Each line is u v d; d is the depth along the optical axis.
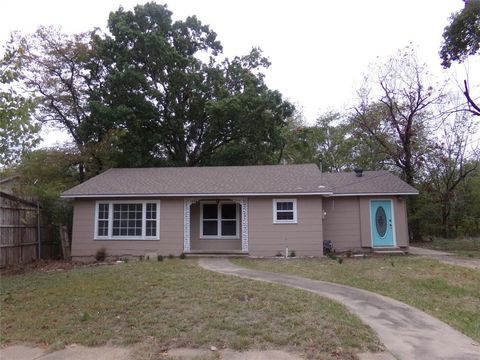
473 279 11.02
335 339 5.87
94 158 23.17
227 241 18.22
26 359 5.45
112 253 17.25
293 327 6.36
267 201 17.09
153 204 17.53
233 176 18.78
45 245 17.81
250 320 6.74
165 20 26.59
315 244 16.66
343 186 18.80
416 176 25.20
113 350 5.67
